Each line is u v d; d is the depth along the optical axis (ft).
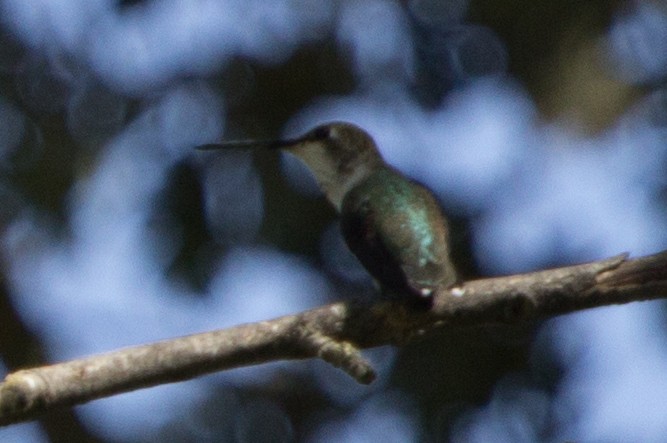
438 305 26.27
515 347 39.63
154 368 24.31
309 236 40.19
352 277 39.96
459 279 27.76
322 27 41.83
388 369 40.29
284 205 40.29
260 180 40.52
